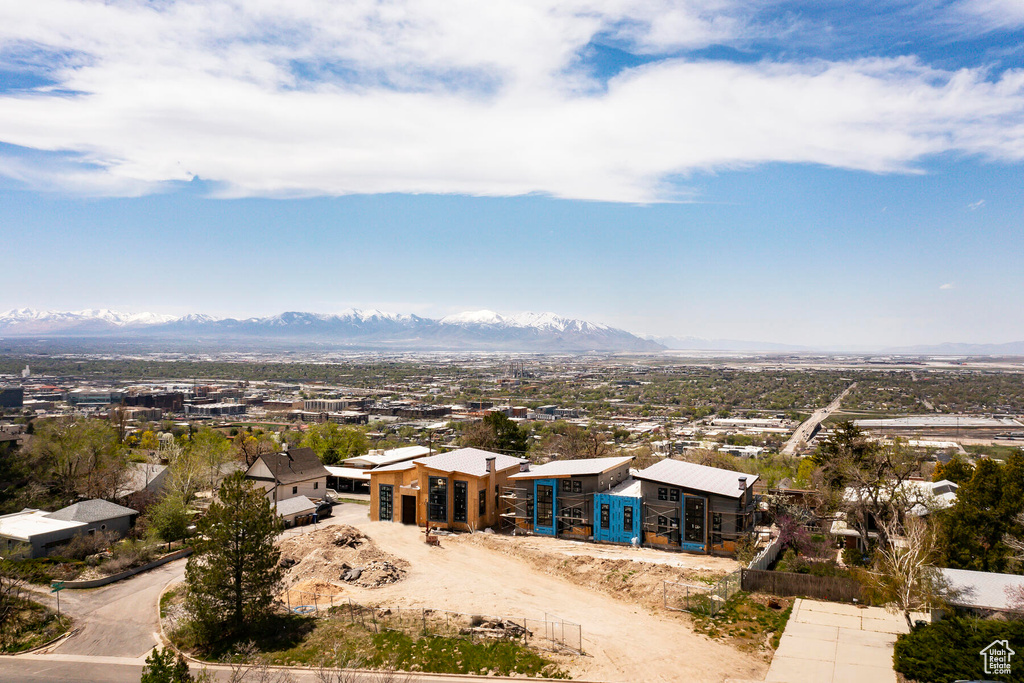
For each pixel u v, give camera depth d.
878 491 67.00
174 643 49.72
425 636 46.47
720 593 51.59
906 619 45.66
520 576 61.53
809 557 63.00
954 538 56.25
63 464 98.81
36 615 54.94
